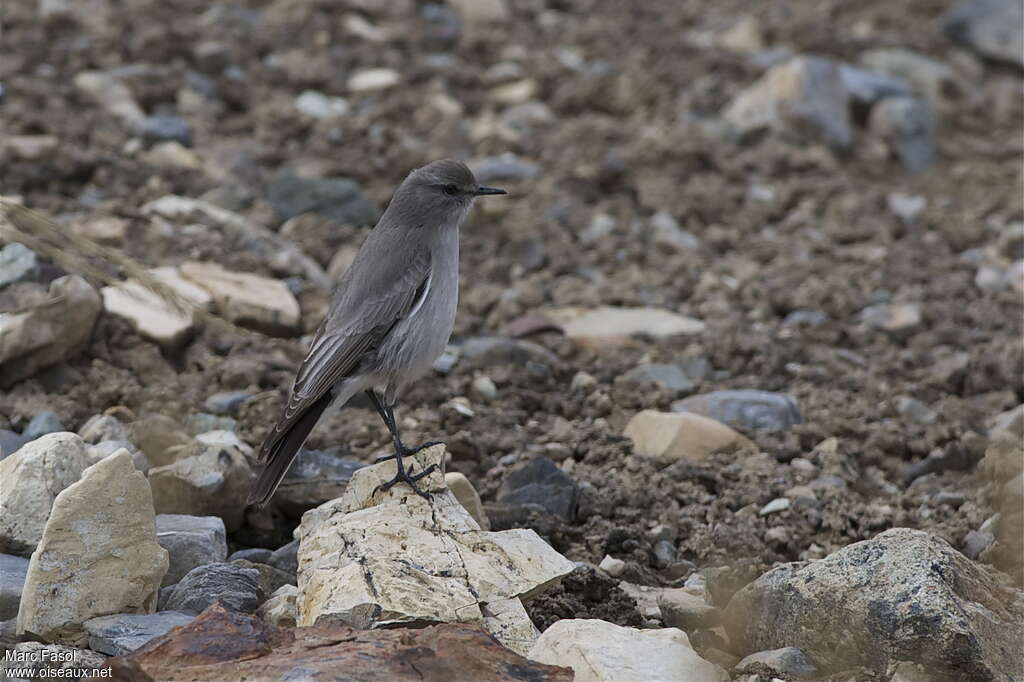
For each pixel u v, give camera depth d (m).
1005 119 22.27
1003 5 24.00
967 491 11.48
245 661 7.33
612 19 24.66
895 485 11.81
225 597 8.51
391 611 7.94
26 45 19.19
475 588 8.33
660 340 14.73
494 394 13.00
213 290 13.69
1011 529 10.41
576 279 16.19
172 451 10.63
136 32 20.30
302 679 7.09
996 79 23.67
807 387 13.66
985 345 14.66
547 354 13.86
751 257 17.25
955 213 18.67
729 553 10.27
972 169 20.28
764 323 15.35
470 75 21.52
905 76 22.73
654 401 13.05
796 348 14.40
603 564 10.00
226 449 10.15
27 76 18.33
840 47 23.33
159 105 18.83
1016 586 9.63
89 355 12.55
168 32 20.25
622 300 15.65
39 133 16.98
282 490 10.33
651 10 25.31
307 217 16.55
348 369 10.00
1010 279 16.53
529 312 15.29
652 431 12.15
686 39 23.80
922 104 21.31
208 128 18.59
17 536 8.89
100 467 8.27
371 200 17.38
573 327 14.95
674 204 18.25
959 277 16.61
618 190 18.69
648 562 10.27
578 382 13.39
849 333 15.02
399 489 9.48
